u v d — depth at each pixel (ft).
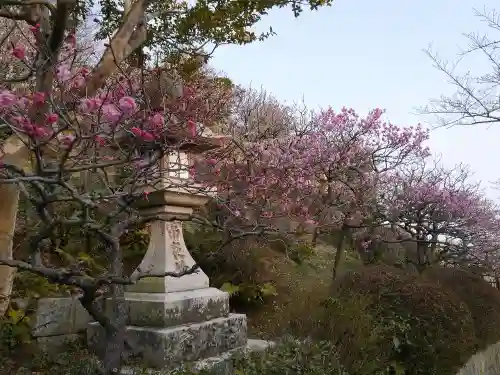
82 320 15.26
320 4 16.26
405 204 34.04
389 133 32.37
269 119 40.65
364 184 29.35
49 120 6.57
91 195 7.86
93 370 11.41
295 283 24.03
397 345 15.69
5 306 14.05
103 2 17.37
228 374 12.42
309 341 12.72
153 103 9.75
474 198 37.47
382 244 35.42
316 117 36.91
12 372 11.75
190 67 15.90
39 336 14.16
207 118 12.14
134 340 12.53
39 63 9.54
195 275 14.94
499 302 26.27
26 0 11.18
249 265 23.91
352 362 13.44
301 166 24.40
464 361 17.67
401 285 17.56
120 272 9.40
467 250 34.14
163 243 14.42
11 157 12.22
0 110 6.75
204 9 15.66
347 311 14.87
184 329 12.78
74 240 18.67
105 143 8.49
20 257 16.96
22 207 19.38
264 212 15.53
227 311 15.35
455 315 17.35
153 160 8.24
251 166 15.92
